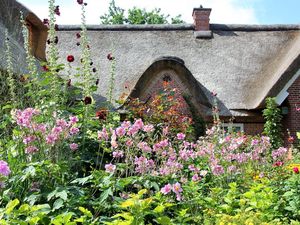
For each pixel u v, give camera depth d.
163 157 6.30
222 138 8.41
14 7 14.25
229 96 19.00
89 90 6.53
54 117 5.51
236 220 5.27
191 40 21.39
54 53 6.78
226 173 7.27
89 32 21.44
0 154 5.19
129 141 5.68
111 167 4.99
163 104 12.68
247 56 20.97
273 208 6.45
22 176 4.60
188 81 17.36
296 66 18.05
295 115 18.09
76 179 4.92
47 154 5.18
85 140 6.14
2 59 9.76
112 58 8.76
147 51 20.50
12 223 3.99
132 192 5.68
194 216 5.62
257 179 7.82
